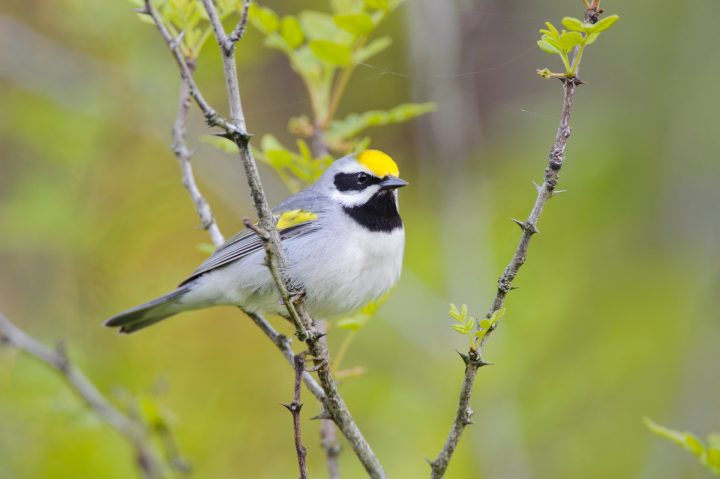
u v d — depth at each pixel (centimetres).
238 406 1280
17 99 1353
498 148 1552
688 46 1498
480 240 1233
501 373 1175
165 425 898
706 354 1217
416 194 1524
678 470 1150
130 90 1327
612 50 1559
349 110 1532
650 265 1462
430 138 1430
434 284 1388
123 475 1048
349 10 900
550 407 1302
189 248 1409
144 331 1301
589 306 1392
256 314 892
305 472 588
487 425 1148
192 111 1397
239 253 870
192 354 1325
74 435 1066
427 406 1182
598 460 1244
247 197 1423
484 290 1216
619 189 1487
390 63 1500
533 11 1512
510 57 1532
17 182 1323
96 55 1331
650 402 1305
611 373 1338
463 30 1348
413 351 1288
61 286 1274
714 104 1461
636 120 1516
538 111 1532
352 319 779
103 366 1191
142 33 1312
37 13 1439
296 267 848
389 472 1138
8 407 1052
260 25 880
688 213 1465
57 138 1307
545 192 561
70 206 1279
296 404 596
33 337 1209
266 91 1532
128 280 1330
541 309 1331
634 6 1545
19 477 1030
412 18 1204
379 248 868
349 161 891
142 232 1381
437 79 1210
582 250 1434
